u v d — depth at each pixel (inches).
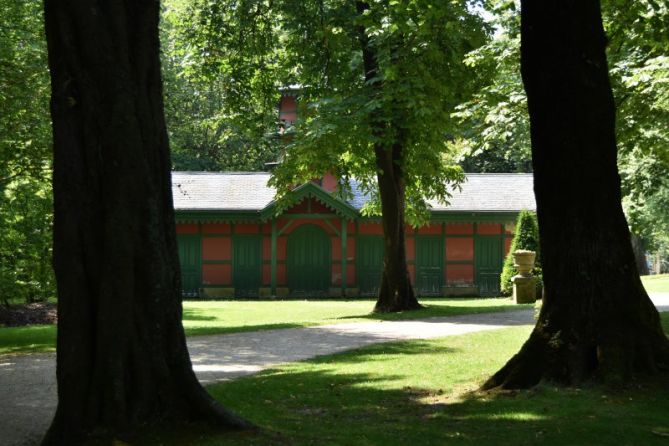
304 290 1355.8
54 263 250.2
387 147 781.3
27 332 737.6
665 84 525.0
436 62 754.2
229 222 1354.6
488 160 2006.6
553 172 333.4
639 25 485.1
